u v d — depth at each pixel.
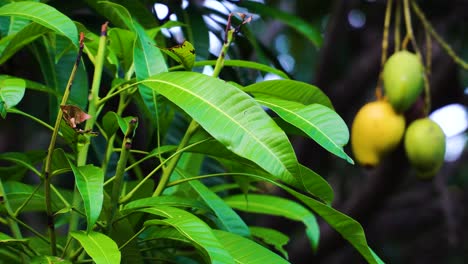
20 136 2.46
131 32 1.44
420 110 1.80
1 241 1.31
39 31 1.39
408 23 1.81
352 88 2.49
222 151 1.38
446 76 2.46
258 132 1.28
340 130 1.32
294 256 2.48
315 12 2.67
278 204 1.57
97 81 1.39
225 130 1.28
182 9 1.80
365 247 1.35
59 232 2.18
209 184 1.80
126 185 1.52
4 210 1.35
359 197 2.47
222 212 1.42
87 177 1.30
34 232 1.35
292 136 2.44
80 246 1.34
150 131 1.72
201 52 1.78
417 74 1.78
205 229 1.29
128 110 1.79
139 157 1.79
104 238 1.28
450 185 3.18
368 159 1.79
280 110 1.34
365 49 2.57
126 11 1.45
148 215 1.42
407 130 1.79
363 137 1.78
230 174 1.39
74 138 1.31
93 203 1.28
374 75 2.51
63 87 1.59
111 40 1.45
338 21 2.46
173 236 1.35
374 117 1.78
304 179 1.37
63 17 1.35
